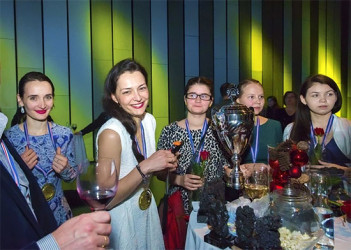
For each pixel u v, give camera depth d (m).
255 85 2.37
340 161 2.06
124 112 1.41
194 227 1.28
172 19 5.62
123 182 1.29
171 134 2.18
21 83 2.01
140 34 5.40
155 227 1.52
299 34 6.91
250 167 1.61
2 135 1.03
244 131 1.40
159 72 5.57
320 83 2.01
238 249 1.06
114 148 1.33
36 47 4.68
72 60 4.92
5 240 0.68
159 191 4.16
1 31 4.45
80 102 4.99
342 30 7.64
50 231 1.02
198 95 2.09
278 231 1.03
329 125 2.09
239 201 1.30
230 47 6.13
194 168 1.76
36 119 2.00
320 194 1.29
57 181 1.99
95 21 5.05
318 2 7.14
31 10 4.63
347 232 1.17
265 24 6.48
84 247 0.69
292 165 1.20
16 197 0.75
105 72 5.15
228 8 6.08
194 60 5.83
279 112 5.16
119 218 1.36
